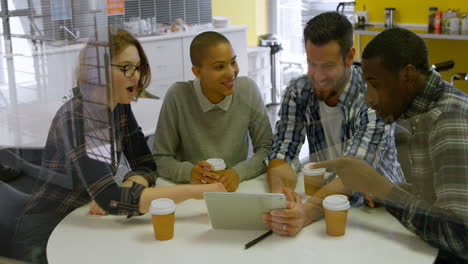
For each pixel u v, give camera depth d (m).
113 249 1.14
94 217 1.31
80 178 1.33
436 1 2.52
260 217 1.14
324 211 1.12
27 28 1.42
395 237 1.09
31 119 1.48
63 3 1.32
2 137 1.49
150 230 1.22
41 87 1.46
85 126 1.31
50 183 1.38
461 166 1.00
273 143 1.29
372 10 1.96
